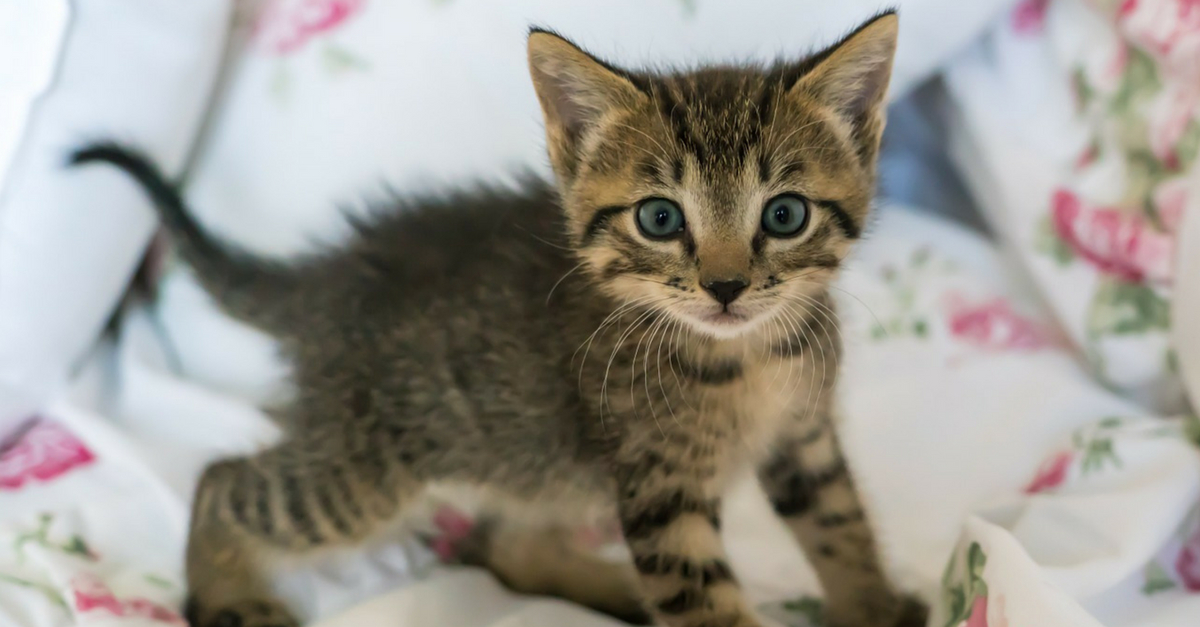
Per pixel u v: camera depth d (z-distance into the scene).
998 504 0.47
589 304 0.45
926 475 0.51
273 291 0.49
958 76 0.56
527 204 0.48
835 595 0.47
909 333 0.55
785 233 0.43
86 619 0.45
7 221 0.51
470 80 0.52
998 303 0.56
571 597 0.49
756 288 0.43
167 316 0.55
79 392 0.53
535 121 0.52
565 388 0.46
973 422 0.52
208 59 0.53
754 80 0.44
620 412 0.45
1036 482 0.49
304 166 0.53
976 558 0.44
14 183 0.51
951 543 0.49
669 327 0.45
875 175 0.45
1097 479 0.48
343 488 0.48
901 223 0.58
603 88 0.43
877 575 0.47
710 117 0.43
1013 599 0.42
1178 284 0.50
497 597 0.49
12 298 0.51
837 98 0.44
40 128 0.51
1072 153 0.54
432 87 0.53
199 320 0.54
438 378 0.47
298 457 0.48
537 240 0.47
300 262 0.50
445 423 0.48
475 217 0.48
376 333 0.47
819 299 0.45
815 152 0.43
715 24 0.52
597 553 0.51
